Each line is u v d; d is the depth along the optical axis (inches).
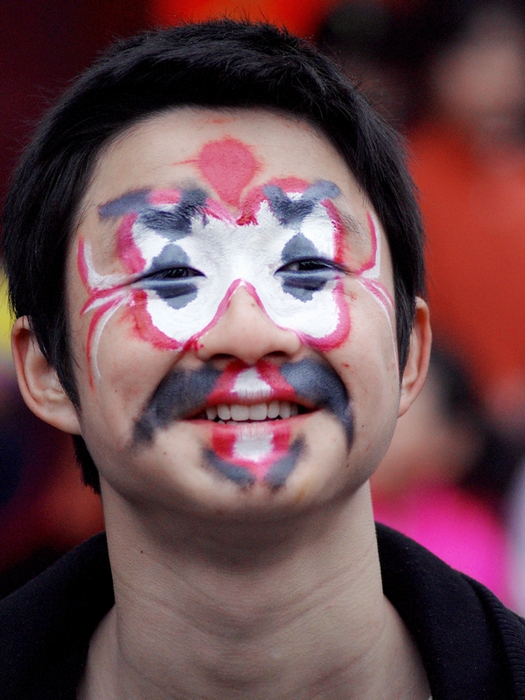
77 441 117.3
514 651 103.4
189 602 99.3
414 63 207.0
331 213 101.0
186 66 101.4
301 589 98.8
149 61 102.3
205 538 95.9
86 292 101.3
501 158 205.2
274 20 197.9
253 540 95.2
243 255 98.0
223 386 93.9
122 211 100.2
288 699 101.2
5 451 186.9
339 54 202.1
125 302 98.3
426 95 207.5
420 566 111.4
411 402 114.4
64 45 219.9
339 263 100.6
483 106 204.5
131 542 102.9
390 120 126.3
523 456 179.6
